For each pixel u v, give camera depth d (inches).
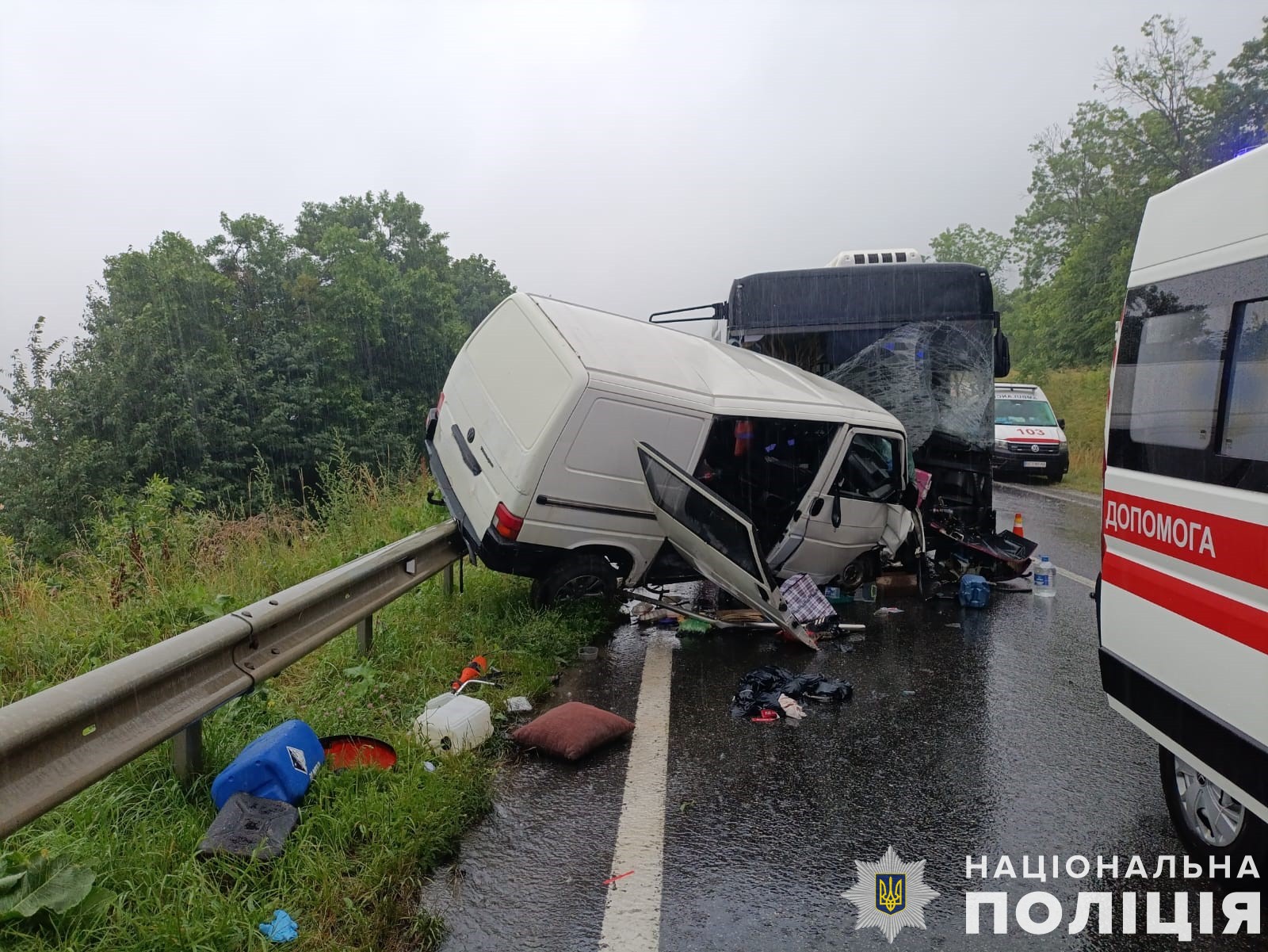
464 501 280.2
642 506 264.4
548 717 183.5
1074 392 1194.0
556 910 123.3
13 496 986.1
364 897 120.0
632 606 301.4
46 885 109.3
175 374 1128.2
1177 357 130.0
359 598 209.3
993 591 339.6
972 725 197.6
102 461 1029.8
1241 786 111.0
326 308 1396.4
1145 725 133.6
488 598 281.4
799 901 126.6
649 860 137.2
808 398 294.5
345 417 1316.4
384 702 194.2
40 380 1087.0
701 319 408.2
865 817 152.6
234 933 108.5
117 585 274.2
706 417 267.3
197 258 1293.1
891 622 292.7
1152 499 133.0
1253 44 1042.7
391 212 1991.9
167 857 122.1
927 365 365.4
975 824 150.3
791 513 294.5
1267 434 109.2
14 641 222.1
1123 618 140.5
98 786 140.3
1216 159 1074.7
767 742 186.7
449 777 156.2
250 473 1139.3
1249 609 110.3
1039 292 1385.3
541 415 247.6
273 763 137.9
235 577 298.5
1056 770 172.6
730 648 258.7
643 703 210.5
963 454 366.9
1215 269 123.0
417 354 1494.8
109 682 119.8
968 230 2181.3
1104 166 1224.8
